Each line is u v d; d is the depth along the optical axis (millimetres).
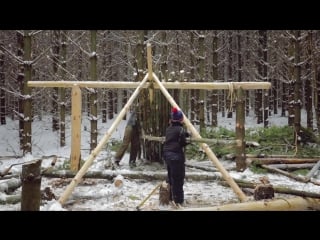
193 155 12617
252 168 10836
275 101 26938
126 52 24797
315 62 16891
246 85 10016
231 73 26078
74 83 9812
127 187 8711
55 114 19984
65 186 8961
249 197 7777
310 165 11047
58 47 17953
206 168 10625
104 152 13734
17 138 19609
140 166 10789
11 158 13820
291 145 13453
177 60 20500
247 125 22750
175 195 7355
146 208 7156
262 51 21797
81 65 22422
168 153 7367
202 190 8648
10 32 19391
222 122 24906
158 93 10859
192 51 20406
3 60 19922
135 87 9945
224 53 28344
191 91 21000
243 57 28359
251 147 13352
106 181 9383
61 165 11578
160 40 17625
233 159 11898
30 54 13203
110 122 24359
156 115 10922
